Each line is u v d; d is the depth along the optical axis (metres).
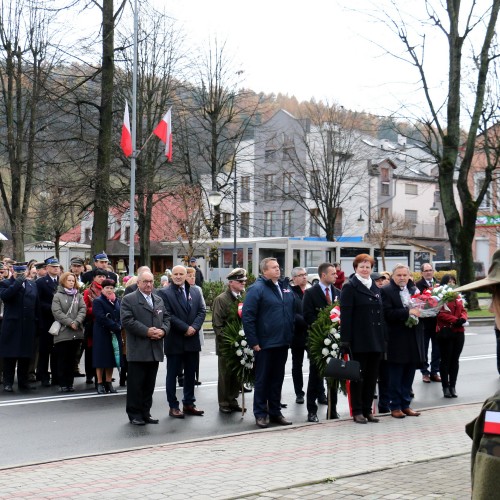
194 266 24.05
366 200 62.28
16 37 30.75
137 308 9.91
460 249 29.80
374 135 53.62
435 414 10.36
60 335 12.56
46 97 25.56
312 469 6.92
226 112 40.72
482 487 2.09
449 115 29.02
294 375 11.80
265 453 7.70
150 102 34.84
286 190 58.22
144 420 10.03
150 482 6.48
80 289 13.77
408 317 9.77
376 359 9.71
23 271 12.78
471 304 30.30
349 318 9.55
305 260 39.62
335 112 47.03
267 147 56.94
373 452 7.73
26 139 31.42
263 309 9.75
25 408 11.12
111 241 52.69
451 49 28.41
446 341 12.30
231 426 9.95
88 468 7.04
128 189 26.92
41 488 6.29
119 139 32.06
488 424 2.13
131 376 9.91
